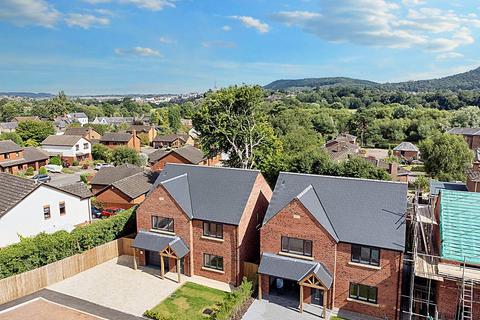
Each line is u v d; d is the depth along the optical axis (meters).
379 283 27.20
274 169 57.16
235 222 31.55
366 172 53.00
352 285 28.34
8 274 30.41
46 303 29.33
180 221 33.78
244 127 57.25
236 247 31.92
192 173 37.47
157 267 36.06
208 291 31.39
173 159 77.81
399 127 137.75
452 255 24.97
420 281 29.61
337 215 29.48
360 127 140.88
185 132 173.88
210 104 56.94
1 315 27.44
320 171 55.28
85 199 48.31
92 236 37.12
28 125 120.12
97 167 95.19
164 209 34.38
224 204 33.25
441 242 26.08
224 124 55.41
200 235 33.44
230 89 56.03
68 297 30.33
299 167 55.88
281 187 32.38
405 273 30.69
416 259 25.67
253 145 57.50
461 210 27.84
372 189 30.02
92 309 28.52
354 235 27.88
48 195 43.09
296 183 32.28
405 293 28.56
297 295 30.88
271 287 31.80
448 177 69.00
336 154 85.56
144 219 35.59
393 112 158.38
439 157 72.06
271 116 93.69
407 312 26.11
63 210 45.22
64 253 34.66
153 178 57.75
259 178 35.75
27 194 40.31
